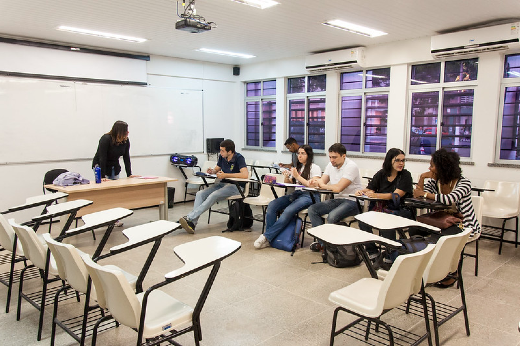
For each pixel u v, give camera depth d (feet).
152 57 21.52
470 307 9.61
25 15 13.56
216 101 25.03
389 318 9.05
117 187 14.39
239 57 22.58
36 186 17.78
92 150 19.48
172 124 22.81
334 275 11.70
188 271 5.71
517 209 14.01
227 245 6.61
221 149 16.33
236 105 26.23
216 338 8.16
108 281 5.76
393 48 18.17
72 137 18.74
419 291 7.26
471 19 14.26
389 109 18.89
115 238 15.65
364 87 20.10
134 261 12.94
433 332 8.45
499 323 8.82
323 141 22.39
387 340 8.03
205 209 15.83
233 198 15.89
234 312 9.34
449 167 11.04
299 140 23.62
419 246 9.02
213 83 24.72
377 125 19.95
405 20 14.37
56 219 17.61
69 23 14.70
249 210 17.22
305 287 10.83
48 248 7.84
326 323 8.82
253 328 8.59
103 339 8.18
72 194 13.34
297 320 8.96
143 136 21.54
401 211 11.94
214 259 6.05
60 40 17.65
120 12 13.26
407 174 12.30
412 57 17.53
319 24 14.98
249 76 25.25
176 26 11.51
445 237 7.08
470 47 14.89
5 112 16.66
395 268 5.85
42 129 17.76
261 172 23.09
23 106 17.12
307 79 22.75
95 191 13.92
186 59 23.07
